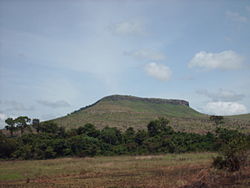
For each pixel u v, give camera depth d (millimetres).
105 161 50812
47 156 66125
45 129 86312
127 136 82562
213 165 30750
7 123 91312
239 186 20938
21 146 68750
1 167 45188
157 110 192500
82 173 35656
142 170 36344
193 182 24594
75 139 68875
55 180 31078
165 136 74500
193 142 71812
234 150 29344
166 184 24781
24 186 27578
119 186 25328
